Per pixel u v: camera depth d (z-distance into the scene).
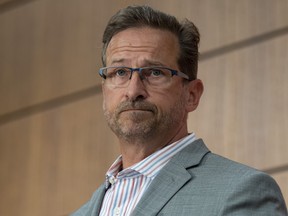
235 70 4.62
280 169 4.39
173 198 2.41
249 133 4.51
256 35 4.60
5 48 5.52
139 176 2.55
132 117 2.53
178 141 2.61
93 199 2.72
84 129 5.15
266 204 2.36
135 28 2.66
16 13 5.54
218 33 4.71
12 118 5.43
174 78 2.61
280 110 4.45
